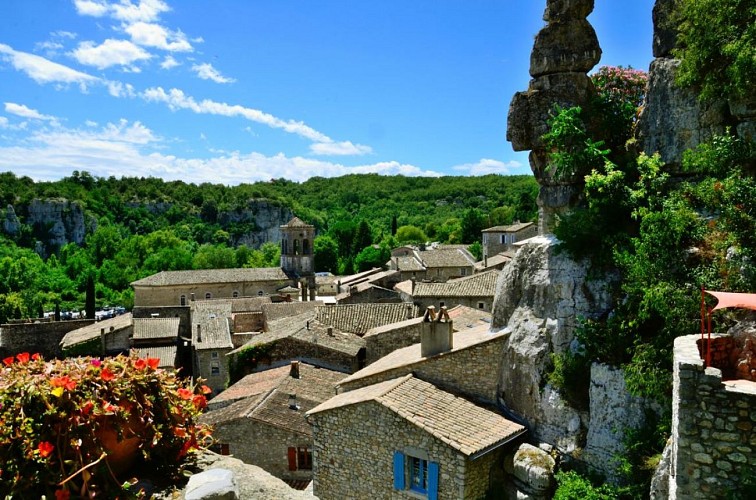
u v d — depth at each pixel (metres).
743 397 7.71
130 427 5.68
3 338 49.09
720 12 14.12
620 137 18.38
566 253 16.72
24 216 141.38
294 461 22.45
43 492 4.89
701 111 15.65
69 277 105.94
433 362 18.52
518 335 17.23
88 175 184.38
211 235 165.12
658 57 17.16
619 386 14.38
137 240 123.06
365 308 36.97
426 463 15.65
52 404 5.15
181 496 5.66
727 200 13.17
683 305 12.39
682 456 8.13
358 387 20.11
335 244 116.56
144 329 45.88
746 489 7.64
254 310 55.16
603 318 15.70
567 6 18.19
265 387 26.86
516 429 16.03
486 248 83.75
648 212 14.48
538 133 18.47
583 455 14.84
